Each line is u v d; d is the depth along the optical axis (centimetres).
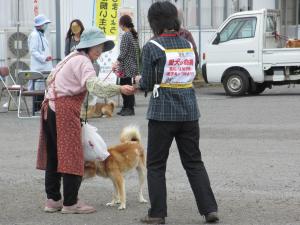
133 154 750
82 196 812
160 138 673
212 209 679
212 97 2019
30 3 2259
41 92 1479
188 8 2609
